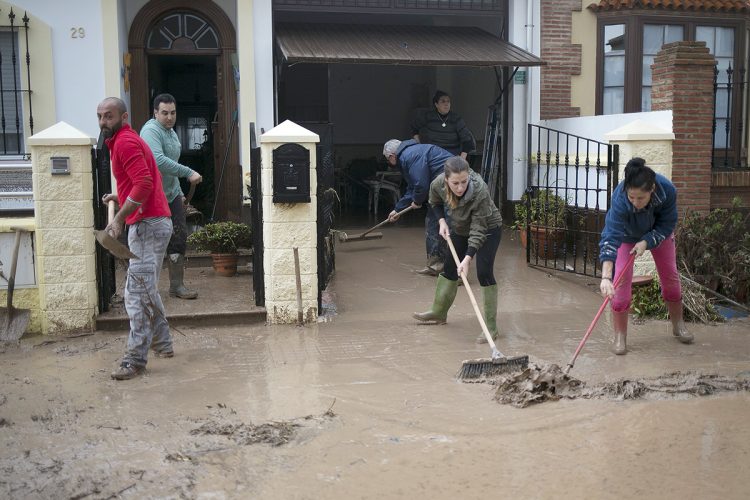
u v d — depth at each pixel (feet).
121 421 16.69
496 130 41.11
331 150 31.09
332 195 30.71
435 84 58.29
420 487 13.67
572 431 16.08
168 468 14.40
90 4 34.04
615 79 40.29
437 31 40.88
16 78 34.06
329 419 16.72
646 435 15.88
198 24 37.11
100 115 19.31
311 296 24.66
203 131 57.31
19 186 32.55
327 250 29.60
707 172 29.30
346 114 58.44
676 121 28.91
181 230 26.30
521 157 40.75
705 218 28.53
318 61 33.55
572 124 36.40
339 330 23.91
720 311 26.32
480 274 22.59
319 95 50.26
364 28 40.29
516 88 40.42
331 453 15.05
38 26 33.73
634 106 39.55
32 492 13.47
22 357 21.47
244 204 35.27
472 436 15.84
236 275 30.58
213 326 24.41
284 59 34.60
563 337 23.07
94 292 24.00
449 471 14.29
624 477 14.05
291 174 23.84
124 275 30.45
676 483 13.82
